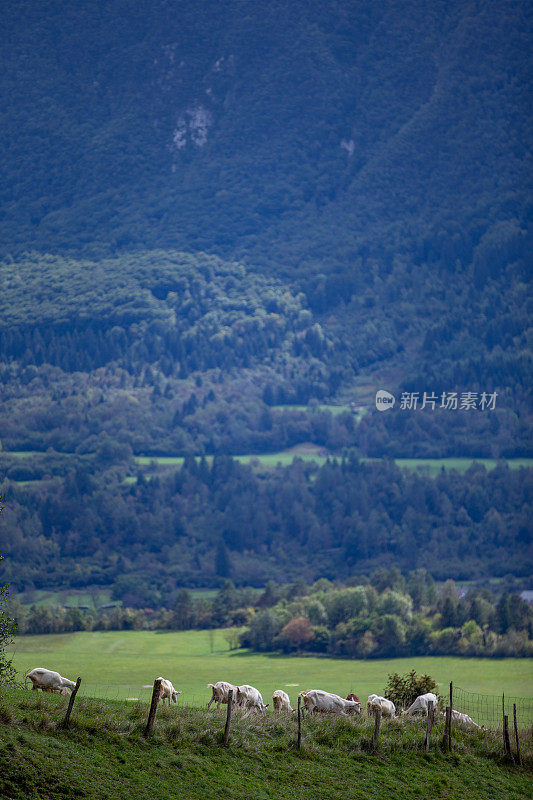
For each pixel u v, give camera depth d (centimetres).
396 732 9825
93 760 7162
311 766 8388
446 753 9469
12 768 6594
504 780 9125
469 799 8462
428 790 8475
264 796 7481
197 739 8200
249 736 8719
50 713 7906
